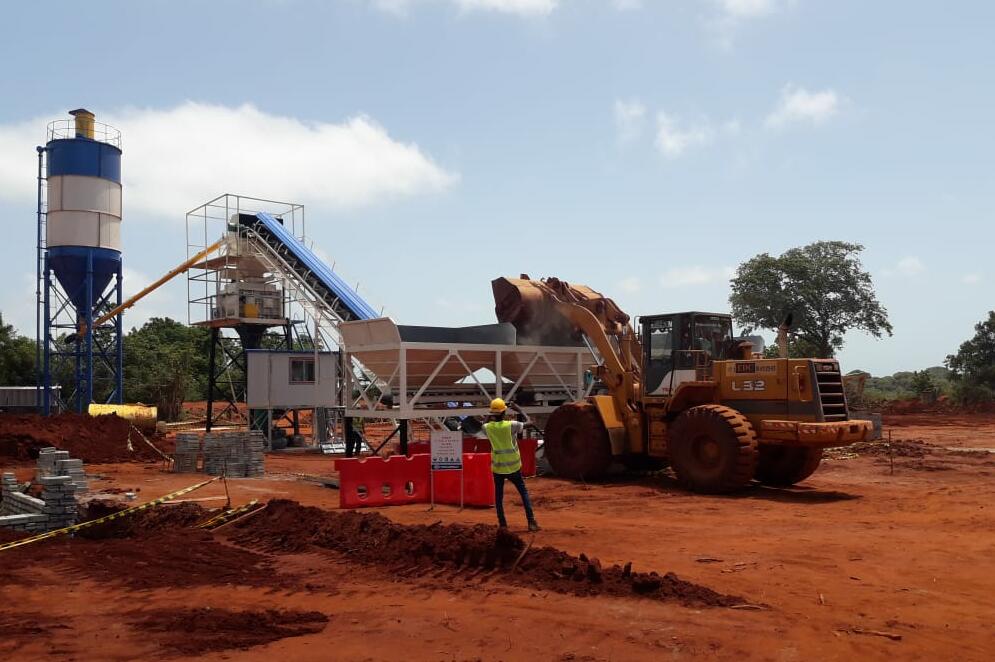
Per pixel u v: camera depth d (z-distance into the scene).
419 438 33.38
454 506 14.15
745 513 13.20
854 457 23.31
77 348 38.41
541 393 22.75
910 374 94.06
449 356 20.38
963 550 9.65
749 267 55.41
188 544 10.70
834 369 15.75
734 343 17.84
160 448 28.28
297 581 8.74
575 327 22.22
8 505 13.45
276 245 33.72
